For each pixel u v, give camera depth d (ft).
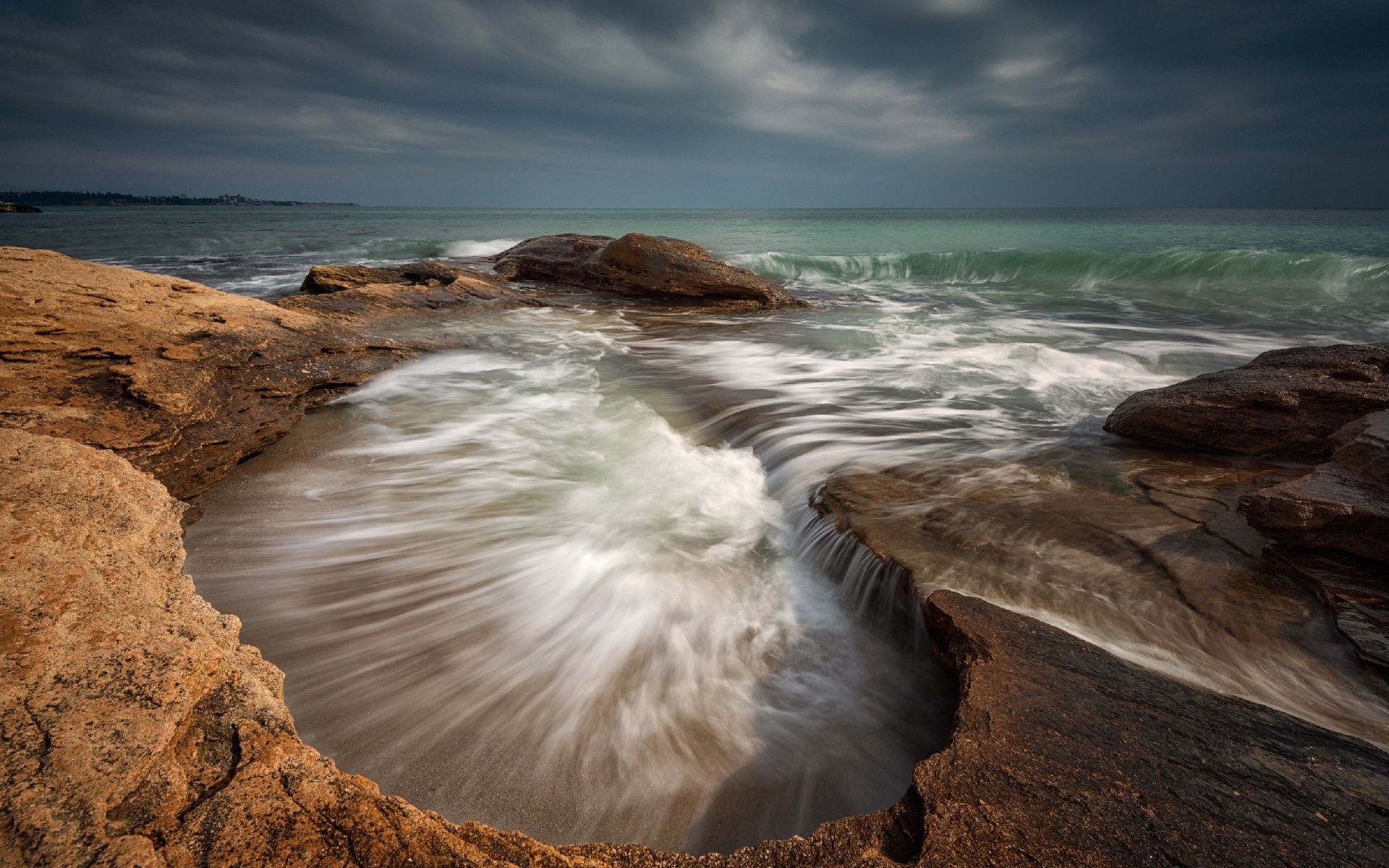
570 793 9.68
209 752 7.17
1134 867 6.57
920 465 19.11
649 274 53.31
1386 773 7.77
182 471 17.90
